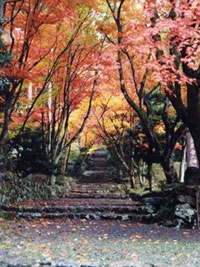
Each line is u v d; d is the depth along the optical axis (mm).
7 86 12250
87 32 14891
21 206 11164
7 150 13430
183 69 9531
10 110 12922
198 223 8672
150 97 15344
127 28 10461
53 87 15984
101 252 5836
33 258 5312
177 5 9422
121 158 20625
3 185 11602
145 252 5887
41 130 17453
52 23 12641
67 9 12555
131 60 11578
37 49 14172
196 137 9547
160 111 15539
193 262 5242
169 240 7074
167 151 11852
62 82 16094
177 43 9703
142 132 16781
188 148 14969
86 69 15547
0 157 11812
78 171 29891
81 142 29047
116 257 5496
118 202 13844
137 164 20750
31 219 9781
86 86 16812
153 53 10391
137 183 21406
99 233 7848
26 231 7652
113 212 11055
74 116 20656
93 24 14469
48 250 5867
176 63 9852
